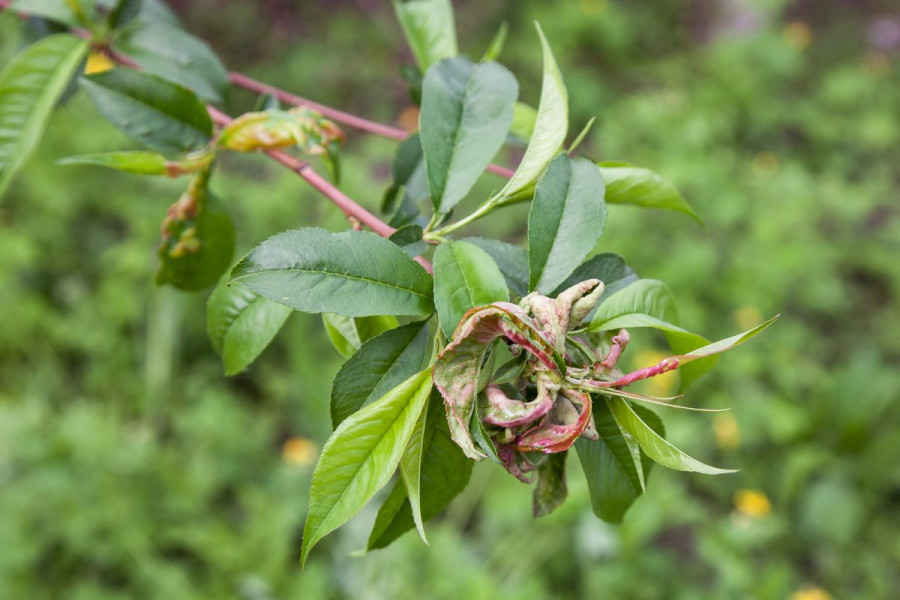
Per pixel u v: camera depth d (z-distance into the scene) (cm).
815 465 468
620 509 111
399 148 153
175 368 479
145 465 402
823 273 550
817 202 582
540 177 101
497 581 404
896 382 487
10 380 473
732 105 669
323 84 684
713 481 466
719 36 768
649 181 118
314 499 85
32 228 500
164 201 504
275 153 128
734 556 400
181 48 149
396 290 90
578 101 656
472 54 706
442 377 86
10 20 476
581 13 702
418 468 89
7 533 366
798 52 702
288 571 389
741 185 585
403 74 156
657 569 401
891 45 780
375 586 376
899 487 470
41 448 393
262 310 118
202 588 384
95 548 376
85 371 486
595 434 87
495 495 410
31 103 135
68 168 503
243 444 432
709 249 509
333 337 114
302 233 89
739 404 475
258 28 709
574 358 91
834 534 448
